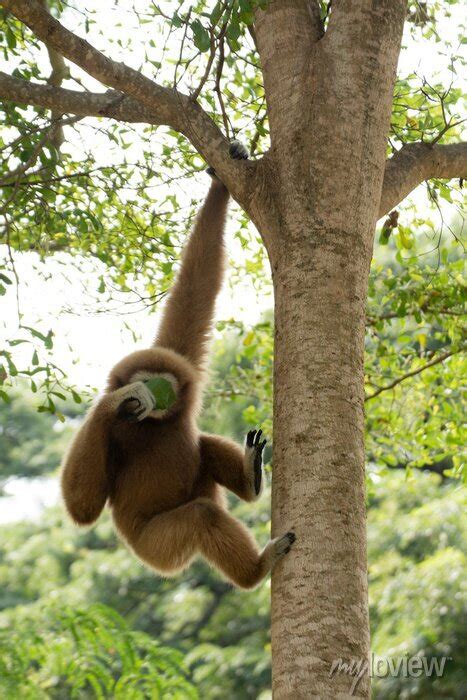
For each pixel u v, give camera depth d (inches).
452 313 365.1
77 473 226.2
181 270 274.1
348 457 169.3
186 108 203.3
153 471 243.9
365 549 166.9
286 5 210.4
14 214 316.8
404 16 207.6
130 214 325.7
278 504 170.2
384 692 545.0
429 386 398.3
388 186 226.4
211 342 273.7
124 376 247.9
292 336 178.1
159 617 740.7
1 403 994.1
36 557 797.2
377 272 379.9
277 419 176.2
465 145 247.9
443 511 607.5
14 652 307.7
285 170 192.9
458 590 544.4
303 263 182.5
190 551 225.9
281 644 159.6
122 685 304.7
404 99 300.5
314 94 194.7
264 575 213.6
